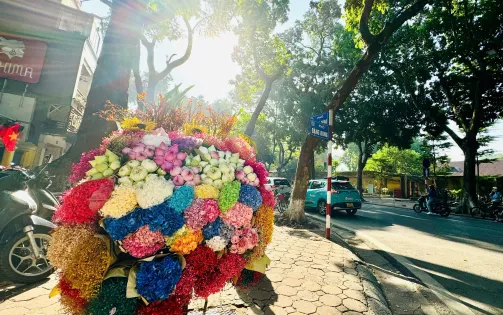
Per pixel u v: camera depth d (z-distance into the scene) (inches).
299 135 917.2
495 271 161.9
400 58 593.0
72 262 47.4
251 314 95.3
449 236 266.8
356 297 110.2
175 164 58.6
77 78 546.0
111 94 207.6
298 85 850.8
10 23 491.2
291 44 760.3
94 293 49.1
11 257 109.0
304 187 292.4
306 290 116.1
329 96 766.5
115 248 53.6
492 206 424.8
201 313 94.6
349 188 403.5
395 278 146.9
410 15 297.1
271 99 957.2
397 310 112.0
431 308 113.6
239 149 75.1
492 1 440.5
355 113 790.5
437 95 599.5
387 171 1226.0
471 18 469.4
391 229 302.5
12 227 114.2
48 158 150.9
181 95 83.7
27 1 509.7
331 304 103.9
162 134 66.1
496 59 474.0
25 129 479.2
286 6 512.4
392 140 756.0
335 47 716.0
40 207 132.3
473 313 109.5
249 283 77.2
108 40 212.1
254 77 616.4
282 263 151.6
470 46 467.8
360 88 735.7
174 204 53.1
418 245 226.4
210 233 58.8
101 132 200.4
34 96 503.2
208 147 70.7
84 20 570.9
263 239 71.0
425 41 536.4
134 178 53.1
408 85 585.0
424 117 670.5
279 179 564.7
